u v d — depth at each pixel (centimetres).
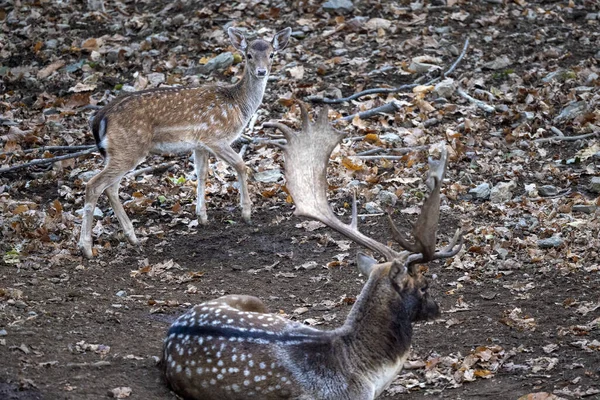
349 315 838
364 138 1573
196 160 1378
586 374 891
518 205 1335
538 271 1152
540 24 1961
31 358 895
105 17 2075
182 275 1199
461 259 1195
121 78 1852
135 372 889
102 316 1040
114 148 1279
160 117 1323
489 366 931
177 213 1404
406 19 1995
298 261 1234
